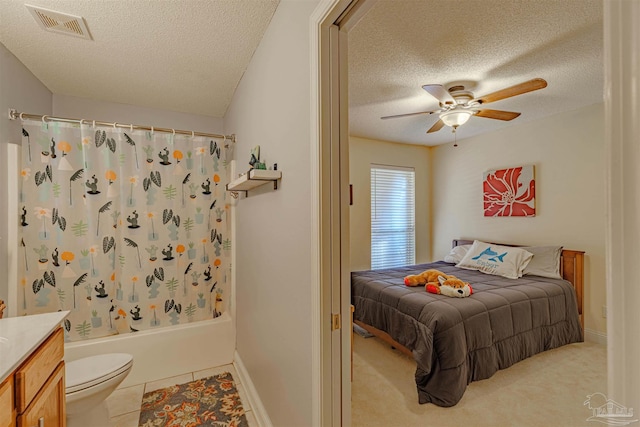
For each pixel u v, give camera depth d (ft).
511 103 9.22
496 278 9.71
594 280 9.32
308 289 3.68
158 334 7.57
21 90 6.44
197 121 9.70
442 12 5.02
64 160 6.93
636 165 0.96
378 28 5.45
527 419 5.94
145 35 5.52
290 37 4.24
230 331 8.32
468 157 13.42
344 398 3.49
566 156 10.07
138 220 7.63
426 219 15.20
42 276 6.73
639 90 0.96
